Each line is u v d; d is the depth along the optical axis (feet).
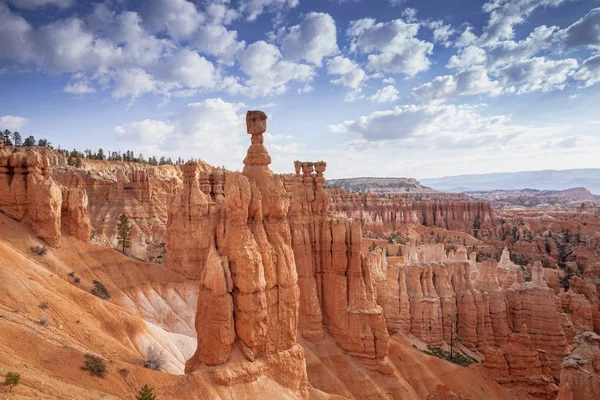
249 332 126.41
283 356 136.56
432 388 198.18
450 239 616.39
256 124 153.38
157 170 646.33
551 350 246.06
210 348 123.95
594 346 133.59
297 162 215.31
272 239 144.87
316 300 199.52
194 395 112.88
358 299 200.23
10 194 204.23
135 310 217.36
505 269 312.50
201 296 131.44
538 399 208.44
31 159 209.15
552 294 256.93
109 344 151.02
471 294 259.80
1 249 162.91
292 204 209.46
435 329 248.32
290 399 130.11
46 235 207.00
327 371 183.11
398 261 358.23
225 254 133.80
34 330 128.06
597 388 121.08
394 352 212.84
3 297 138.41
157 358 160.25
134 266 244.22
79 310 160.76
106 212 437.58
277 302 138.41
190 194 271.08
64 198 231.50
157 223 447.01
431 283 259.39
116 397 102.78
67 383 98.12
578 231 641.40
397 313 248.93
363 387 183.42
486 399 199.31
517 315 266.77
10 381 82.23
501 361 214.28
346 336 198.18
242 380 122.21
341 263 203.21
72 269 207.51
